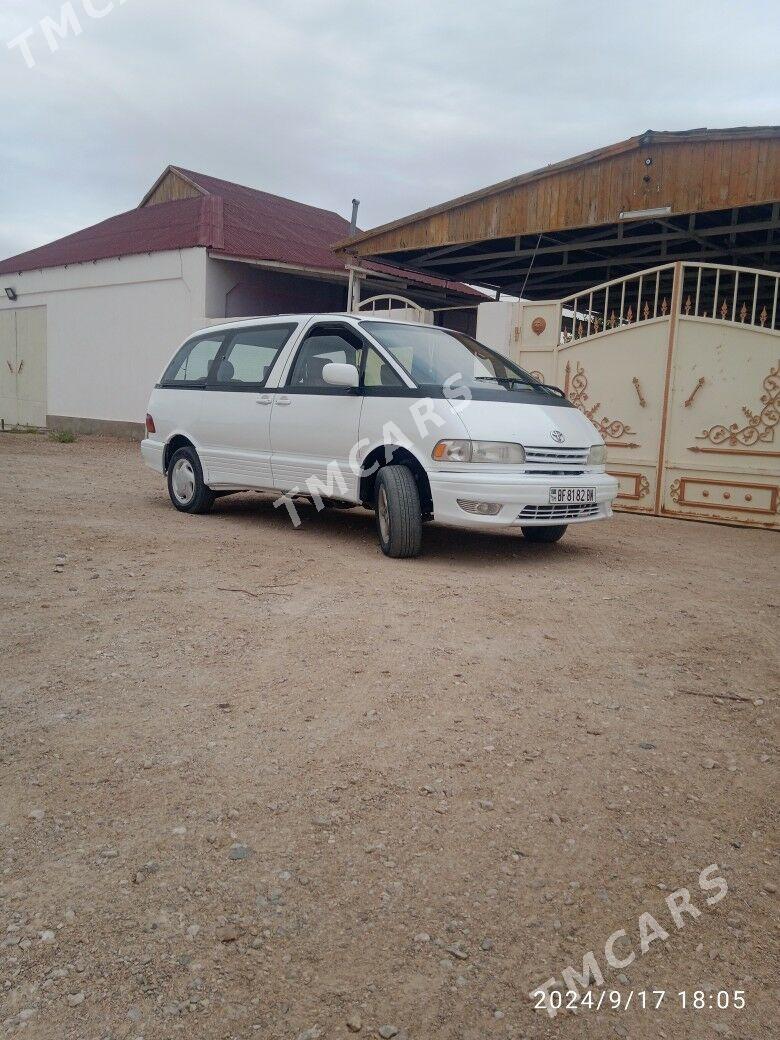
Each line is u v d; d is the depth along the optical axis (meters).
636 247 15.70
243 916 2.21
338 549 6.58
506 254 15.06
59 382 20.17
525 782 2.93
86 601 4.77
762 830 2.71
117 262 18.34
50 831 2.55
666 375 9.15
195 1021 1.87
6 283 21.14
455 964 2.08
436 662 4.00
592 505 6.39
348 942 2.13
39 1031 1.83
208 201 19.81
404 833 2.60
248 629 4.39
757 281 8.63
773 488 8.59
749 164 10.87
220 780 2.87
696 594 5.56
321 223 24.52
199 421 7.90
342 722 3.33
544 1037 1.88
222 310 17.25
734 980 2.08
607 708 3.58
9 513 7.43
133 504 8.56
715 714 3.57
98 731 3.20
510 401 6.38
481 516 5.94
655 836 2.65
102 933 2.12
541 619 4.78
